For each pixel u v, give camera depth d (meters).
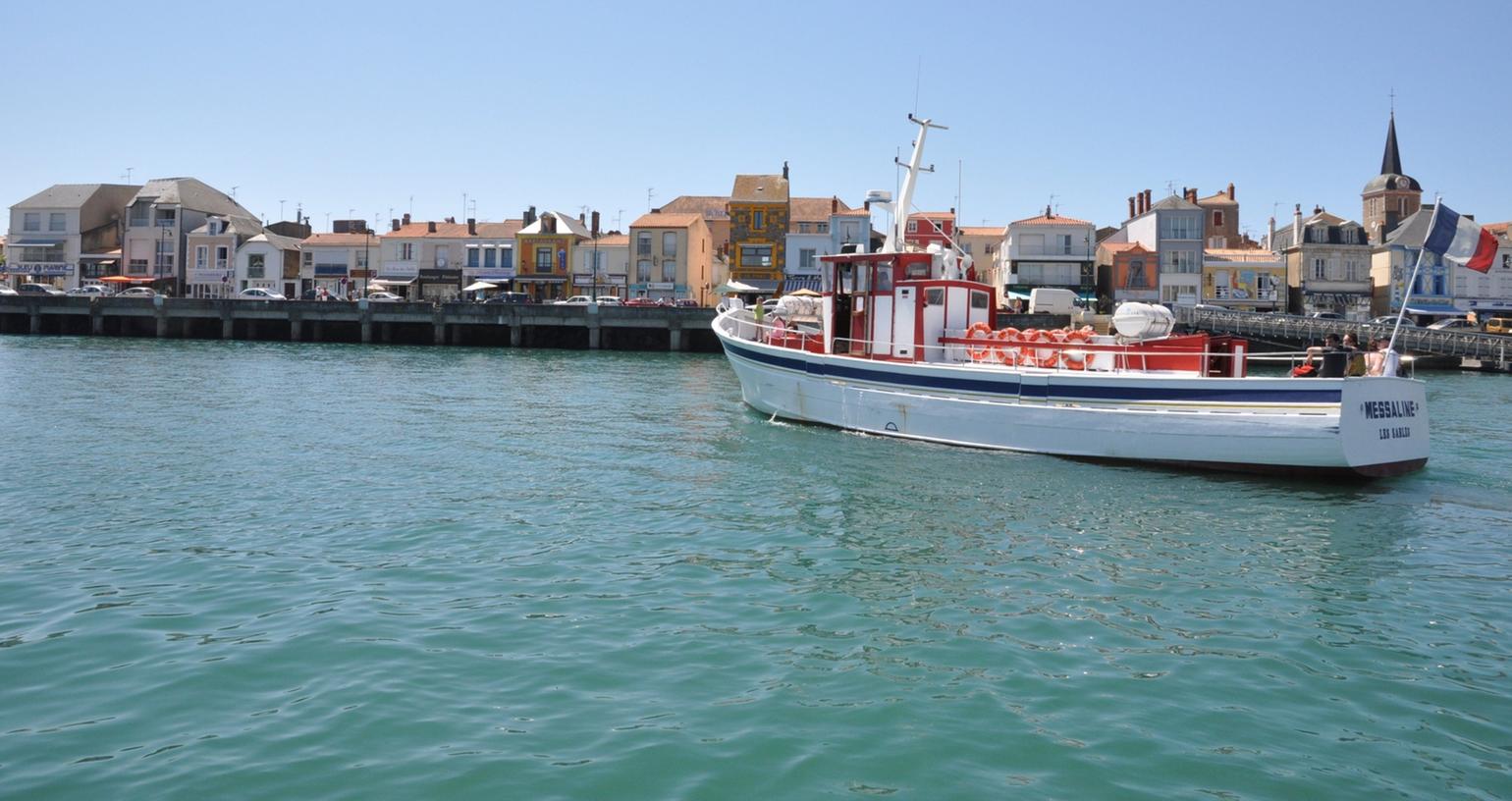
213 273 84.38
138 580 9.31
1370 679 7.30
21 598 8.72
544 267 79.56
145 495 13.29
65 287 85.62
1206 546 11.30
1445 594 9.53
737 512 12.77
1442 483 15.27
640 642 7.86
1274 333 49.62
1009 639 8.08
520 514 12.48
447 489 14.06
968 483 14.92
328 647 7.59
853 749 6.04
